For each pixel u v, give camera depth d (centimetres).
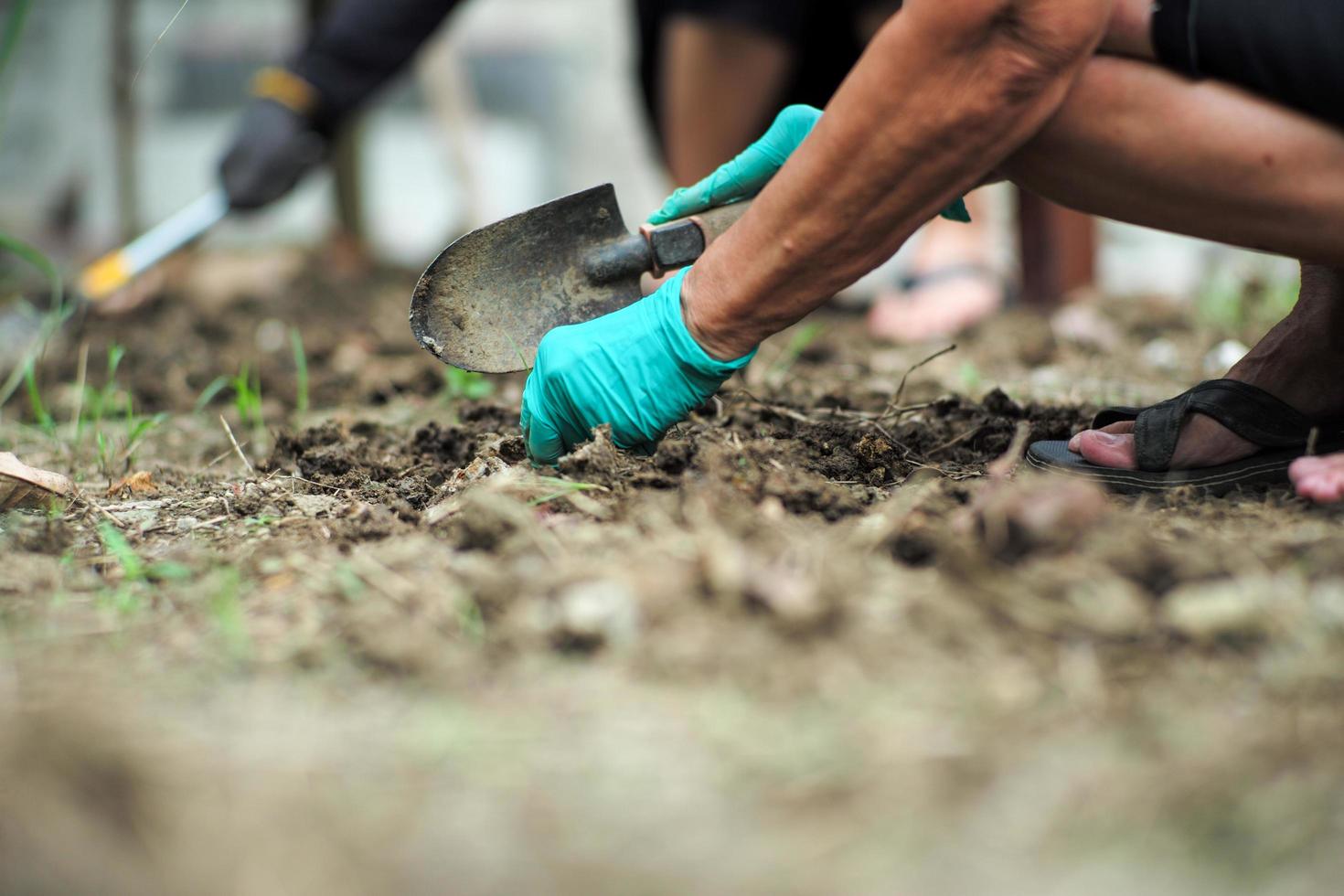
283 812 140
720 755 149
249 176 461
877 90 193
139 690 165
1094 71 196
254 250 723
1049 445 245
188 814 139
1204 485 223
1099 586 174
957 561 177
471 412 305
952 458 255
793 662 164
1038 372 394
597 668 166
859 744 150
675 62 495
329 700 163
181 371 415
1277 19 189
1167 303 508
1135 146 199
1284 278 496
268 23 1066
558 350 228
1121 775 143
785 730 153
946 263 515
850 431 259
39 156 808
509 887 130
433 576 192
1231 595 171
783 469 226
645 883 130
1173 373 387
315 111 465
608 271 238
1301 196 197
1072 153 204
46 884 131
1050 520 179
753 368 376
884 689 159
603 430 225
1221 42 192
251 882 131
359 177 722
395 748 152
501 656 170
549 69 1276
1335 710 154
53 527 217
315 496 247
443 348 237
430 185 1113
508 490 216
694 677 163
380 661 169
